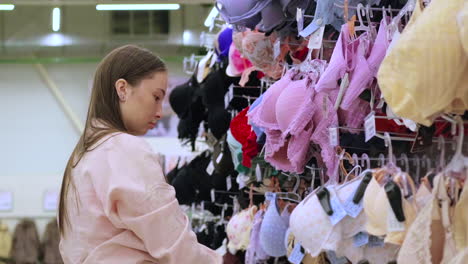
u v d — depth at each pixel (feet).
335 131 11.22
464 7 7.77
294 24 14.05
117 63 8.88
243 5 14.16
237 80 18.79
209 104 19.34
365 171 10.67
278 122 12.63
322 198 10.94
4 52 42.16
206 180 21.24
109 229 8.41
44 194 41.86
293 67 13.41
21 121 43.01
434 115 8.34
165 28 40.91
